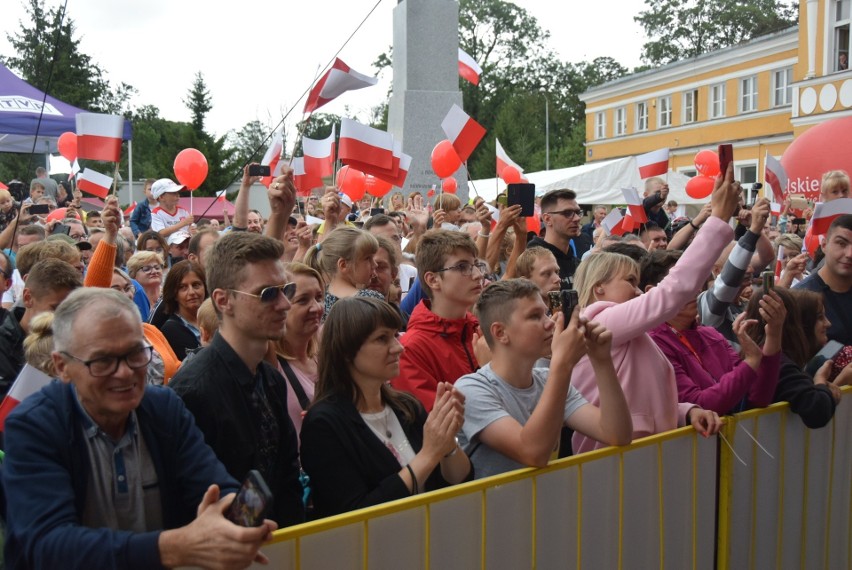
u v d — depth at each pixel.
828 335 4.68
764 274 3.26
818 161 12.32
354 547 2.24
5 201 8.40
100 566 1.82
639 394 3.13
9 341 3.70
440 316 3.62
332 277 4.18
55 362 2.03
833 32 23.92
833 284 4.79
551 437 2.59
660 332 3.58
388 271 4.43
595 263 3.62
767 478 3.36
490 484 2.51
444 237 3.62
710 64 33.06
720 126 32.97
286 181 3.57
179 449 2.19
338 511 2.50
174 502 2.17
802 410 3.40
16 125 12.61
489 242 5.14
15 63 26.38
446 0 14.79
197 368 2.48
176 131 34.41
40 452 1.96
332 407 2.61
